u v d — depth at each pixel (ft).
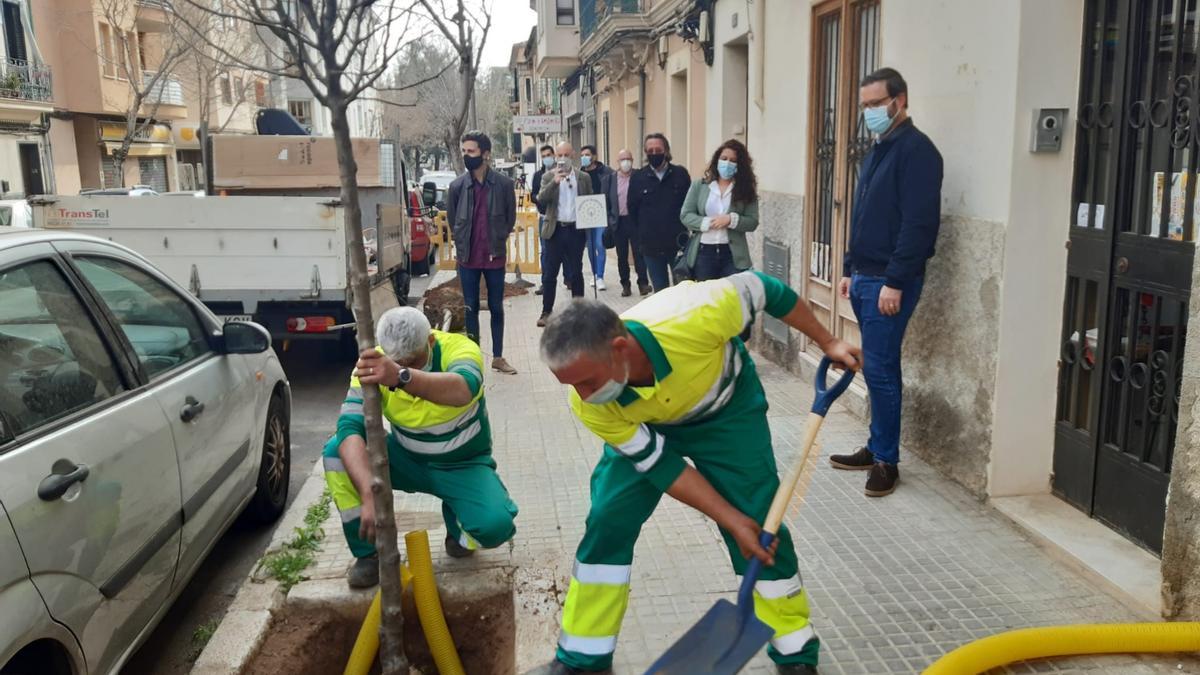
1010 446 14.40
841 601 11.86
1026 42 13.32
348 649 12.82
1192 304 9.96
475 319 25.98
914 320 16.70
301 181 34.96
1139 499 12.51
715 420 9.64
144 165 113.19
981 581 12.25
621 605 10.18
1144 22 12.09
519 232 45.16
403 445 12.92
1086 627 10.17
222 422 13.82
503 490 13.38
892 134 14.89
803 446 9.31
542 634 11.68
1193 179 11.24
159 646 13.07
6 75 81.56
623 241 38.22
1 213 51.01
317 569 13.55
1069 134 13.56
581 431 20.01
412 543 12.07
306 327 27.40
